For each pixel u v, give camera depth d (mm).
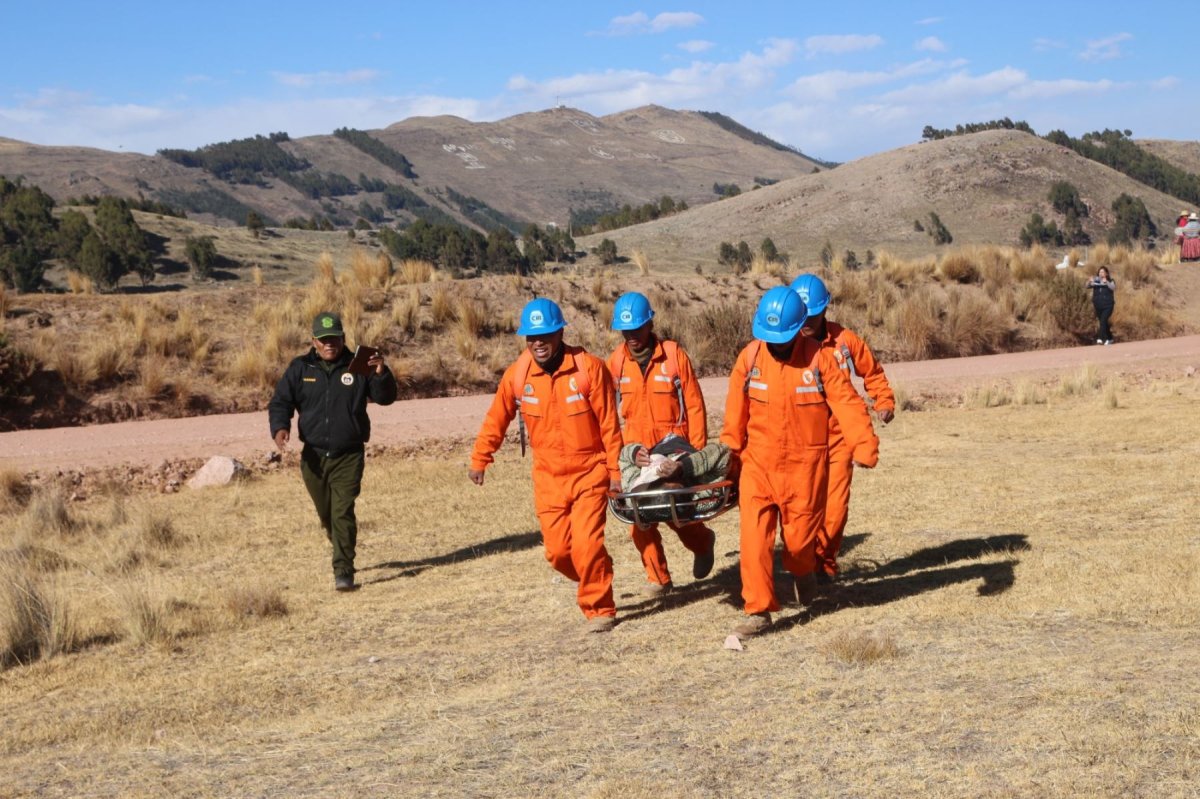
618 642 6719
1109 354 22812
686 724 5000
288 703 6066
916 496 10758
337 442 8930
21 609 7637
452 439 15617
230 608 8180
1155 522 8867
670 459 6965
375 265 24734
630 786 4297
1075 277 28109
